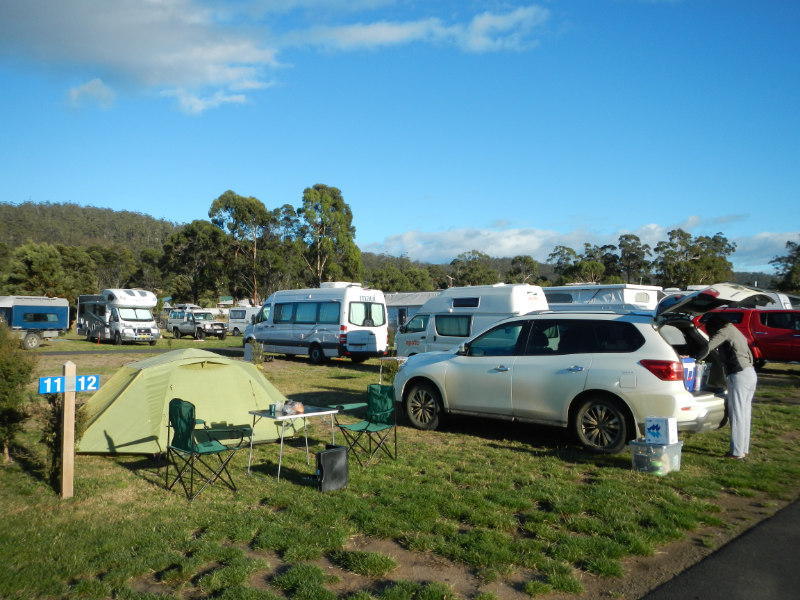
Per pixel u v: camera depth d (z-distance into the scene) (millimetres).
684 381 6824
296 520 4977
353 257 61875
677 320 7410
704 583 3863
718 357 7172
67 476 5660
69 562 4203
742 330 18000
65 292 52125
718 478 6164
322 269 62094
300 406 6547
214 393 7715
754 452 7438
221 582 3869
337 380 14922
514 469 6535
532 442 7941
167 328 40438
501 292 14461
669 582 3891
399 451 7434
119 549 4422
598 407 7211
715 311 8234
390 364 14586
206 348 28141
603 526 4801
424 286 80125
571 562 4195
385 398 7016
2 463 6789
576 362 7363
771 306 20453
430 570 4102
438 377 8594
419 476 6285
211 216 65375
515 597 3721
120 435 7070
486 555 4230
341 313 19359
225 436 7352
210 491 5836
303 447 7688
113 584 3893
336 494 5664
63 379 5680
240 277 66250
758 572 4016
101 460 6996
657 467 6262
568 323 7727
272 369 17906
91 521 5020
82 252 64188
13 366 6773
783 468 6570
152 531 4762
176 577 3975
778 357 17438
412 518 4977
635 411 6879
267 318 21844
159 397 7371
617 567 4043
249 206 64500
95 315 31766
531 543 4453
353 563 4105
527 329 8047
